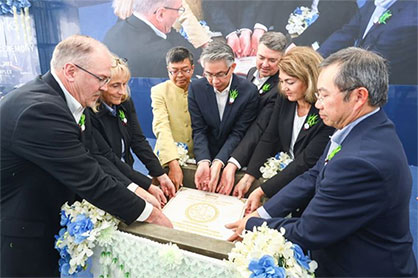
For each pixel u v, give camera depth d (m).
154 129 1.90
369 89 0.83
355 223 0.82
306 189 1.14
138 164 3.84
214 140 1.82
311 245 0.87
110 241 0.96
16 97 0.99
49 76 1.07
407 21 3.36
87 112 1.28
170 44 4.38
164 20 4.29
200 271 0.85
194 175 1.58
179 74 1.98
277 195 1.18
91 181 0.99
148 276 0.93
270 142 1.53
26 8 4.46
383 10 3.40
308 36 3.74
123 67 1.38
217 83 1.60
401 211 0.85
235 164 1.53
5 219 1.06
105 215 1.04
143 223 1.05
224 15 4.01
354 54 0.85
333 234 0.84
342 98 0.85
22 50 4.71
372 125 0.87
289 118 1.48
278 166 1.43
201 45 4.22
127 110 1.62
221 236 1.11
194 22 4.16
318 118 1.33
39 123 0.93
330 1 3.55
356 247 0.89
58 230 1.19
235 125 1.74
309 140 1.37
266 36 1.89
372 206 0.80
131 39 4.52
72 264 0.94
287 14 3.75
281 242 0.81
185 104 2.04
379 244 0.87
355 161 0.79
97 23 4.60
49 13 4.63
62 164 0.97
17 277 1.09
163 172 1.59
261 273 0.74
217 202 1.37
